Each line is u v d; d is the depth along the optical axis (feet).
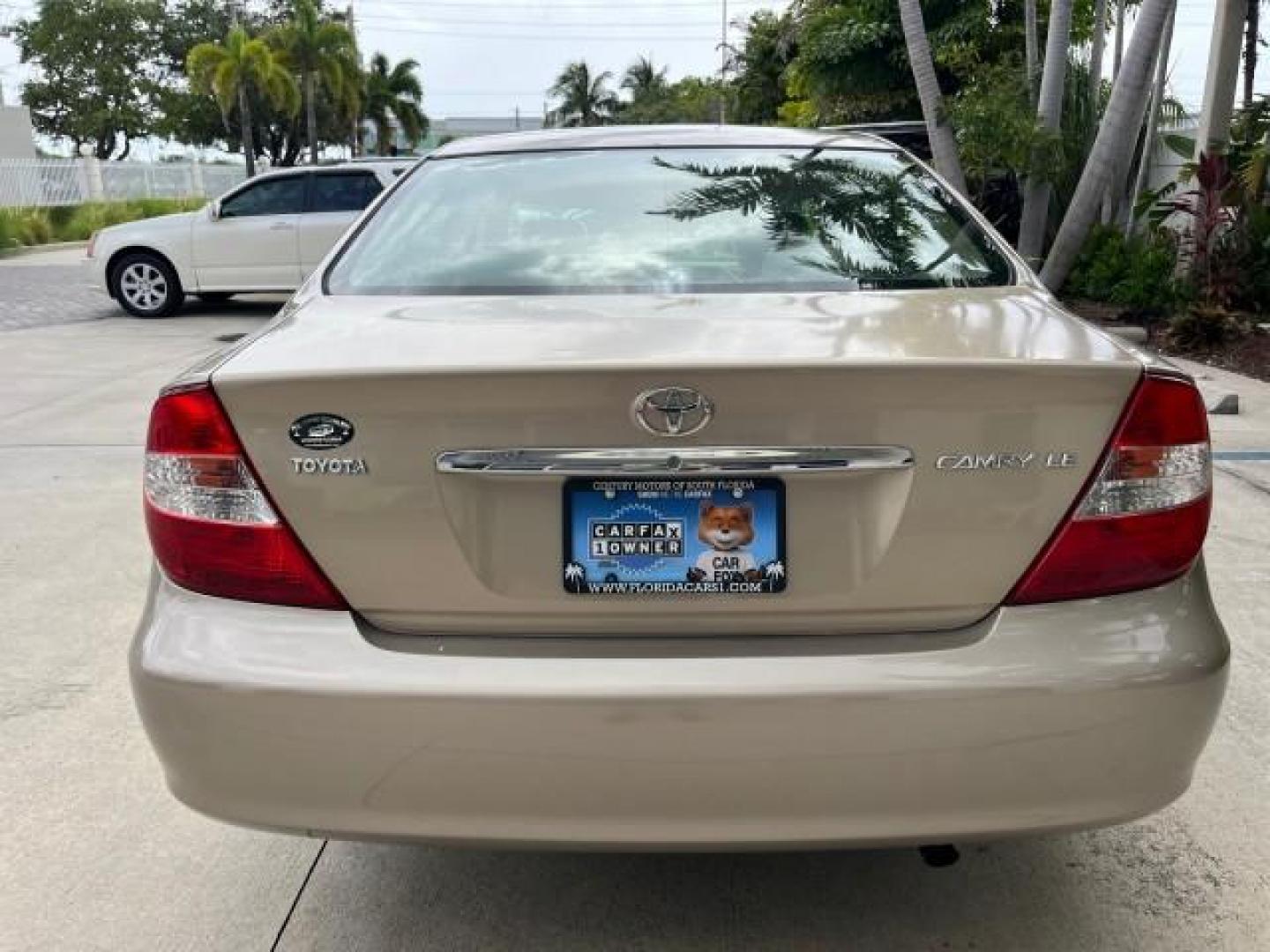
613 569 6.23
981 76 39.81
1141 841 8.69
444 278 8.38
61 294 48.24
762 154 10.00
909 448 6.12
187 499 6.48
